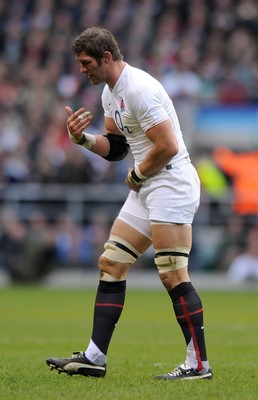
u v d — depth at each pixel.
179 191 23.42
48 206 77.12
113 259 24.06
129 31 92.12
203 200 76.06
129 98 23.09
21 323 46.94
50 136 82.69
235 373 25.69
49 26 94.81
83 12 95.00
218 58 88.44
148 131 23.08
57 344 35.78
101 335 24.02
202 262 76.06
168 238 23.47
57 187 77.06
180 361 29.56
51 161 78.62
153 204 23.47
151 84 23.14
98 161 77.88
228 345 36.12
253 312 54.97
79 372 23.86
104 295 24.12
